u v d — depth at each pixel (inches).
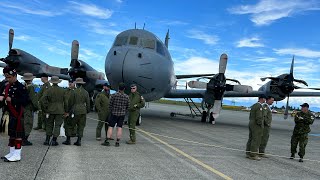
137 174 240.5
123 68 543.8
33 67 693.3
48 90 328.5
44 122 436.5
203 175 252.2
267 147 451.8
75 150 319.3
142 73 555.8
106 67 573.0
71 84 347.9
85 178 220.1
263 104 362.3
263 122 343.6
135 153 325.1
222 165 297.7
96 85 776.9
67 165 253.0
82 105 345.1
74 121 344.5
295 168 313.7
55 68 707.4
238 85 736.3
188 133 542.3
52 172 229.0
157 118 861.2
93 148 338.3
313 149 472.7
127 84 559.2
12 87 249.6
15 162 251.3
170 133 519.2
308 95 826.2
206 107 835.4
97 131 395.2
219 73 732.7
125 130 518.0
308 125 354.9
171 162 292.5
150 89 600.4
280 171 293.3
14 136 252.5
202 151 367.2
